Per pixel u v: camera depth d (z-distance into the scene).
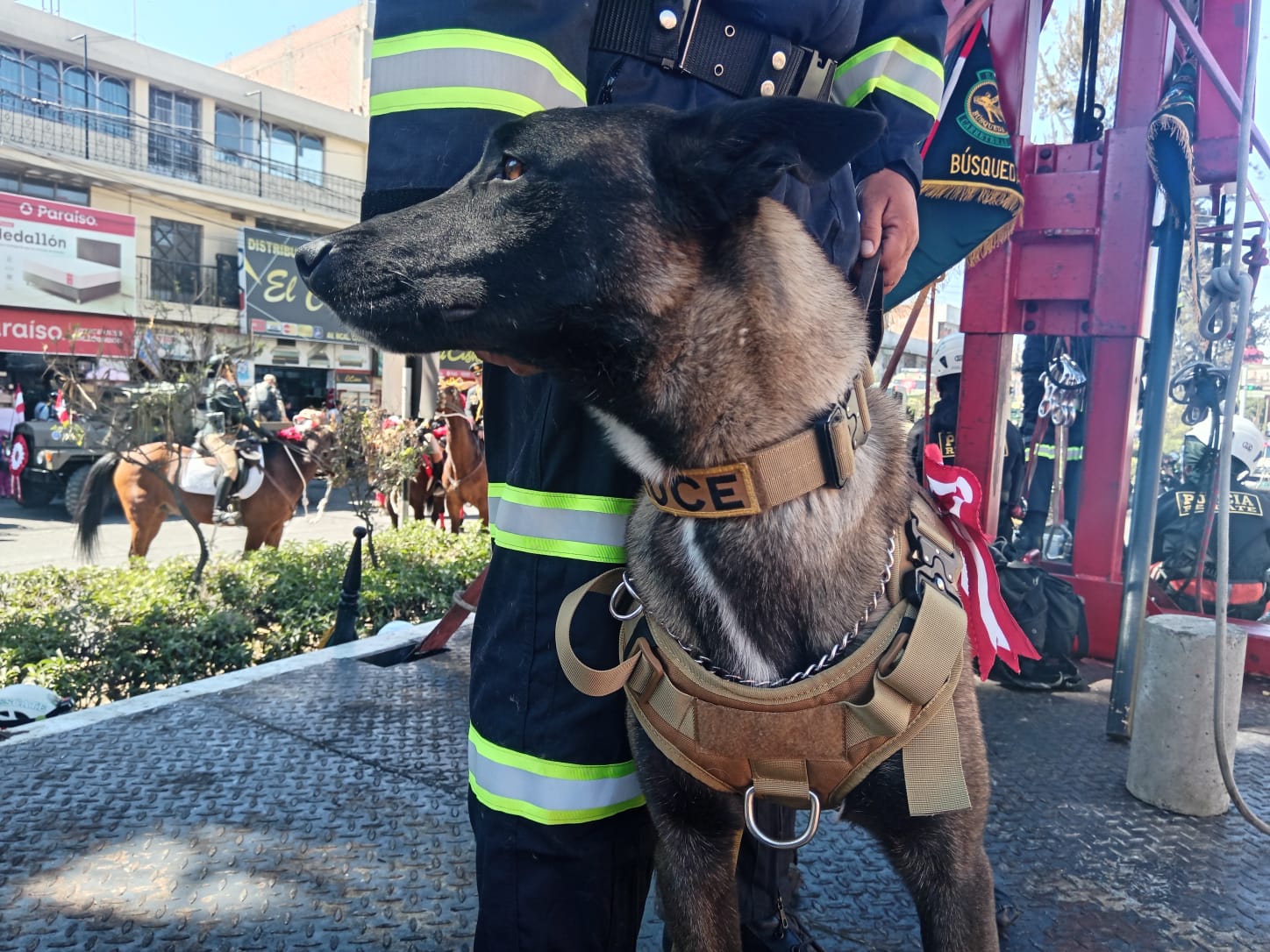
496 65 1.28
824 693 1.21
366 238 1.32
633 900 1.51
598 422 1.37
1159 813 2.54
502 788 1.44
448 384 10.43
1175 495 4.33
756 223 1.28
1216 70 3.02
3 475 13.17
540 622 1.44
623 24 1.41
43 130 18.58
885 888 2.17
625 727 1.44
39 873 2.16
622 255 1.25
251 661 4.82
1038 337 5.76
